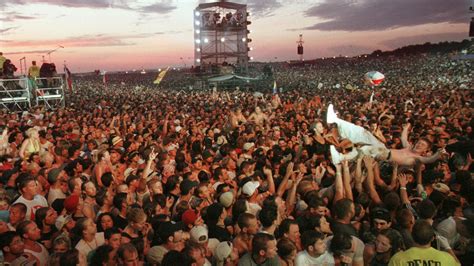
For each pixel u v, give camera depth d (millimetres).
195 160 8133
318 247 4043
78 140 10906
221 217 5262
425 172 6422
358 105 20609
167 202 6066
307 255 4133
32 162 7602
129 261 3941
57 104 24297
